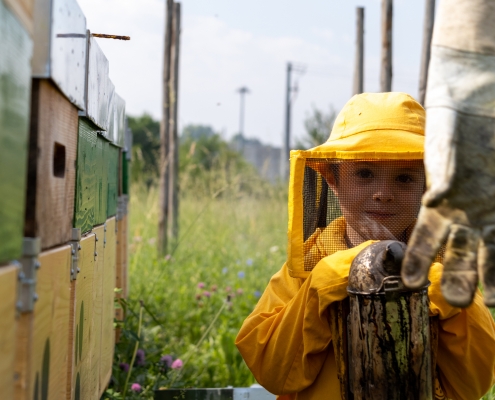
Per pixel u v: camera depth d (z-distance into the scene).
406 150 2.32
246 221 9.05
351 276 1.91
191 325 5.80
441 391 2.22
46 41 1.48
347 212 2.37
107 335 3.03
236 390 3.27
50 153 1.59
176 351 4.98
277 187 9.71
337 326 2.05
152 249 8.27
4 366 1.28
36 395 1.51
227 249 8.48
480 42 1.49
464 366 2.12
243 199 9.30
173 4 8.64
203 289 6.70
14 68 1.27
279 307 2.42
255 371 2.35
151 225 9.21
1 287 1.24
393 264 1.83
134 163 10.78
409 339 1.83
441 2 1.54
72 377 1.96
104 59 2.61
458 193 1.46
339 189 2.37
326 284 2.04
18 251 1.33
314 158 2.34
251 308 6.34
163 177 8.29
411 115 2.43
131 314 4.54
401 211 2.36
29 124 1.47
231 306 5.99
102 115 2.55
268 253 8.32
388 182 2.35
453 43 1.50
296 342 2.22
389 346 1.83
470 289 1.43
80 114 2.04
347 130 2.44
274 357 2.27
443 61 1.51
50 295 1.63
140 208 9.32
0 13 1.18
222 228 8.90
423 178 2.37
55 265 1.69
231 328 5.68
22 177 1.34
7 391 1.30
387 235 2.34
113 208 3.36
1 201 1.21
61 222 1.77
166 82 8.67
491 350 2.12
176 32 8.60
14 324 1.34
